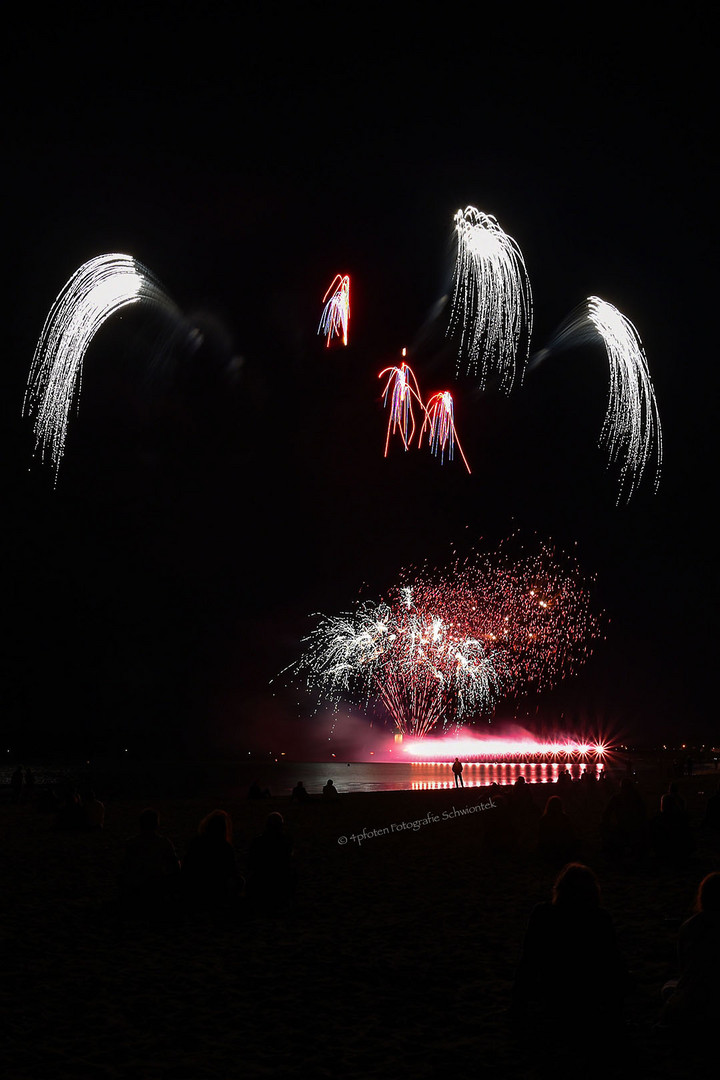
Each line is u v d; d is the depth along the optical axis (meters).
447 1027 6.41
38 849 16.92
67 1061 5.76
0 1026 6.46
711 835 16.98
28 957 8.50
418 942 9.13
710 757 91.94
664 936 9.14
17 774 34.62
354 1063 5.73
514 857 15.37
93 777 76.38
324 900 11.53
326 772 79.94
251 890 10.70
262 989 7.43
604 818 15.13
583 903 6.08
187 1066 5.68
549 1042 6.08
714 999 5.83
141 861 10.31
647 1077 5.46
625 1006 6.77
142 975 7.87
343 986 7.50
